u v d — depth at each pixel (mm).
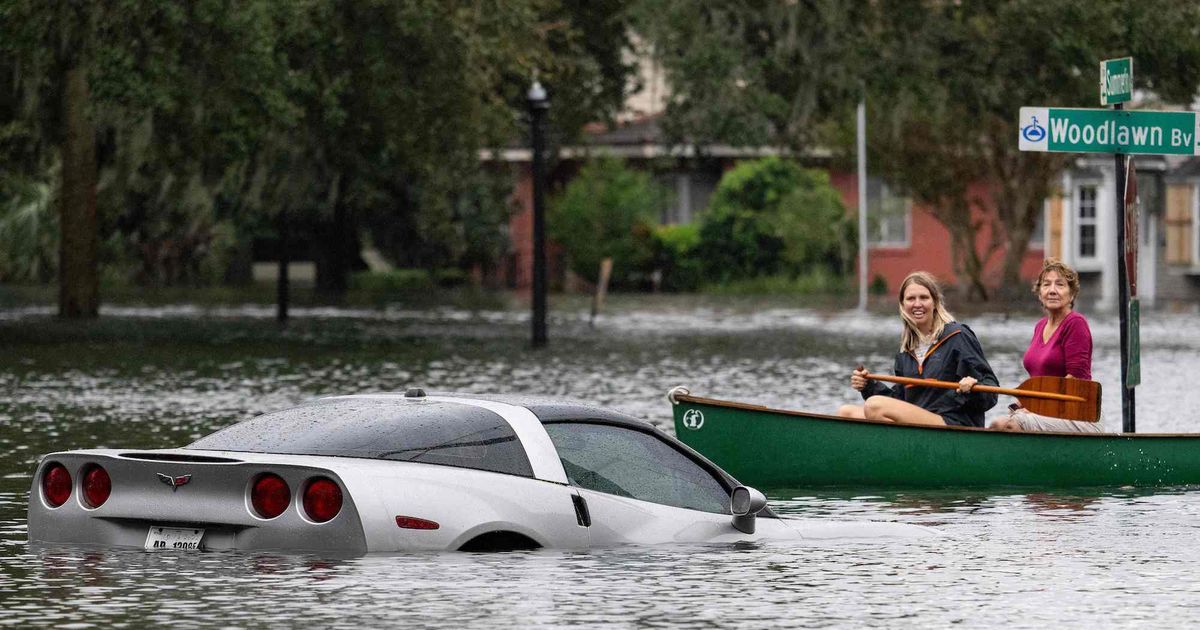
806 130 167375
